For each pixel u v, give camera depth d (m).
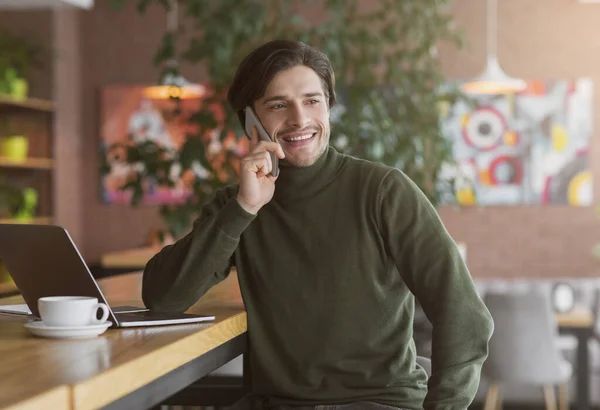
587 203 7.09
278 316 2.12
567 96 7.08
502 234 7.16
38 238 1.82
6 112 7.22
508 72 7.14
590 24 7.07
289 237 2.13
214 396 2.70
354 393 2.09
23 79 7.09
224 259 2.11
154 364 1.49
